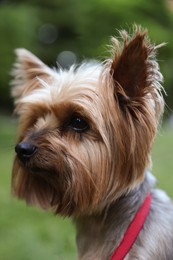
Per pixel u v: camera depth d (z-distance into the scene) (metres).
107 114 0.49
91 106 0.49
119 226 0.51
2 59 2.23
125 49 0.47
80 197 0.50
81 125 0.49
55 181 0.51
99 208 0.51
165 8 2.92
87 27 2.85
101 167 0.49
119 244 0.50
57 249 0.77
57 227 0.87
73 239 0.81
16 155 0.53
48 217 0.93
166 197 0.54
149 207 0.51
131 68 0.48
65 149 0.49
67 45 3.03
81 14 2.90
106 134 0.49
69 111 0.50
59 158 0.49
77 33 2.96
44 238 0.82
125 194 0.51
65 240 0.80
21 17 2.34
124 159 0.49
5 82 2.28
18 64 0.59
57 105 0.50
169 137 1.89
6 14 2.29
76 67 0.55
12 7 2.43
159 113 0.49
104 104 0.49
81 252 0.53
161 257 0.49
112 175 0.49
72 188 0.50
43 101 0.51
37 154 0.49
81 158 0.49
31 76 0.57
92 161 0.49
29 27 2.40
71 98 0.50
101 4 2.82
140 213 0.51
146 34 0.46
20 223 0.89
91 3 2.86
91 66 0.53
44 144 0.50
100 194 0.49
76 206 0.51
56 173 0.50
